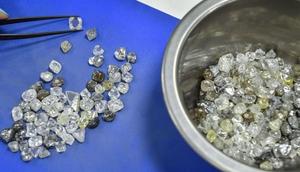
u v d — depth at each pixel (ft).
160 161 1.15
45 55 1.24
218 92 1.14
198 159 1.15
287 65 1.17
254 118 1.11
